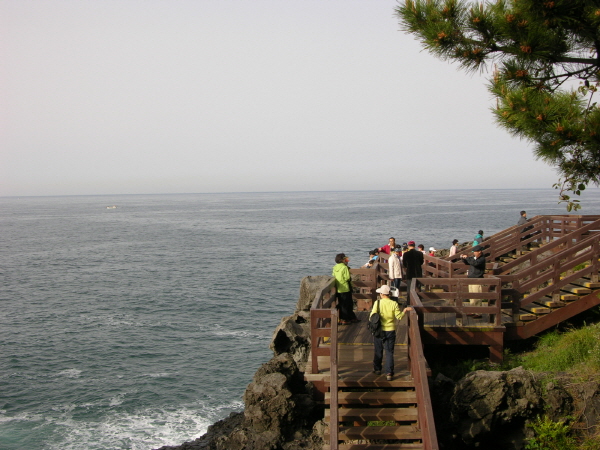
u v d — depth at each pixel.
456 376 13.11
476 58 9.03
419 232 103.25
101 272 61.47
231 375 27.83
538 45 8.42
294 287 50.47
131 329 36.31
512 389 10.77
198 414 23.48
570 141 8.20
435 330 13.34
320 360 12.77
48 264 68.75
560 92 8.64
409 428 10.68
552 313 13.96
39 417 23.23
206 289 49.88
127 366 29.16
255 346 32.47
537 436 10.59
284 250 81.62
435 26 8.93
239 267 63.88
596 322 14.49
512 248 21.25
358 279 17.73
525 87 8.79
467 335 13.29
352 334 13.91
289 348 16.73
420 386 10.34
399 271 16.14
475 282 13.44
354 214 181.00
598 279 14.61
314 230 118.69
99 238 107.56
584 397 10.83
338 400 11.08
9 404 24.42
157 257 75.38
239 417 17.03
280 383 12.88
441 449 10.99
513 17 8.36
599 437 10.07
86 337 34.47
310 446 12.06
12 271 62.78
